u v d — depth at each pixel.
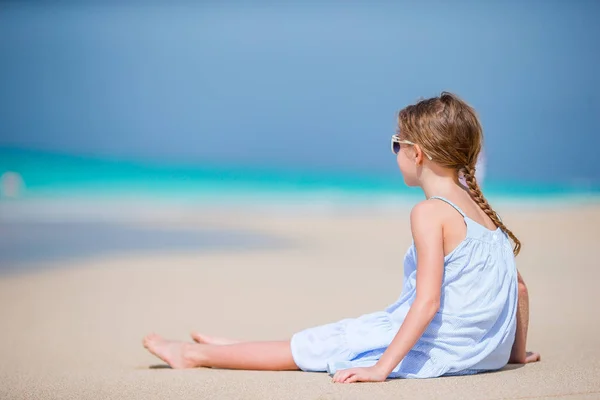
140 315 7.39
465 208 3.78
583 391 3.37
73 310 7.64
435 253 3.64
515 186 30.08
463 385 3.50
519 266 10.30
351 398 3.28
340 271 10.26
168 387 3.77
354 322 4.07
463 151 3.79
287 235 14.73
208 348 4.48
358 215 19.22
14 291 8.68
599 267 10.21
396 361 3.61
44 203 22.25
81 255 11.63
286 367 4.21
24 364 5.18
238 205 22.55
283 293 8.59
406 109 3.95
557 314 6.80
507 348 3.88
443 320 3.73
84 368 4.96
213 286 9.06
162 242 13.39
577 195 26.14
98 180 30.61
